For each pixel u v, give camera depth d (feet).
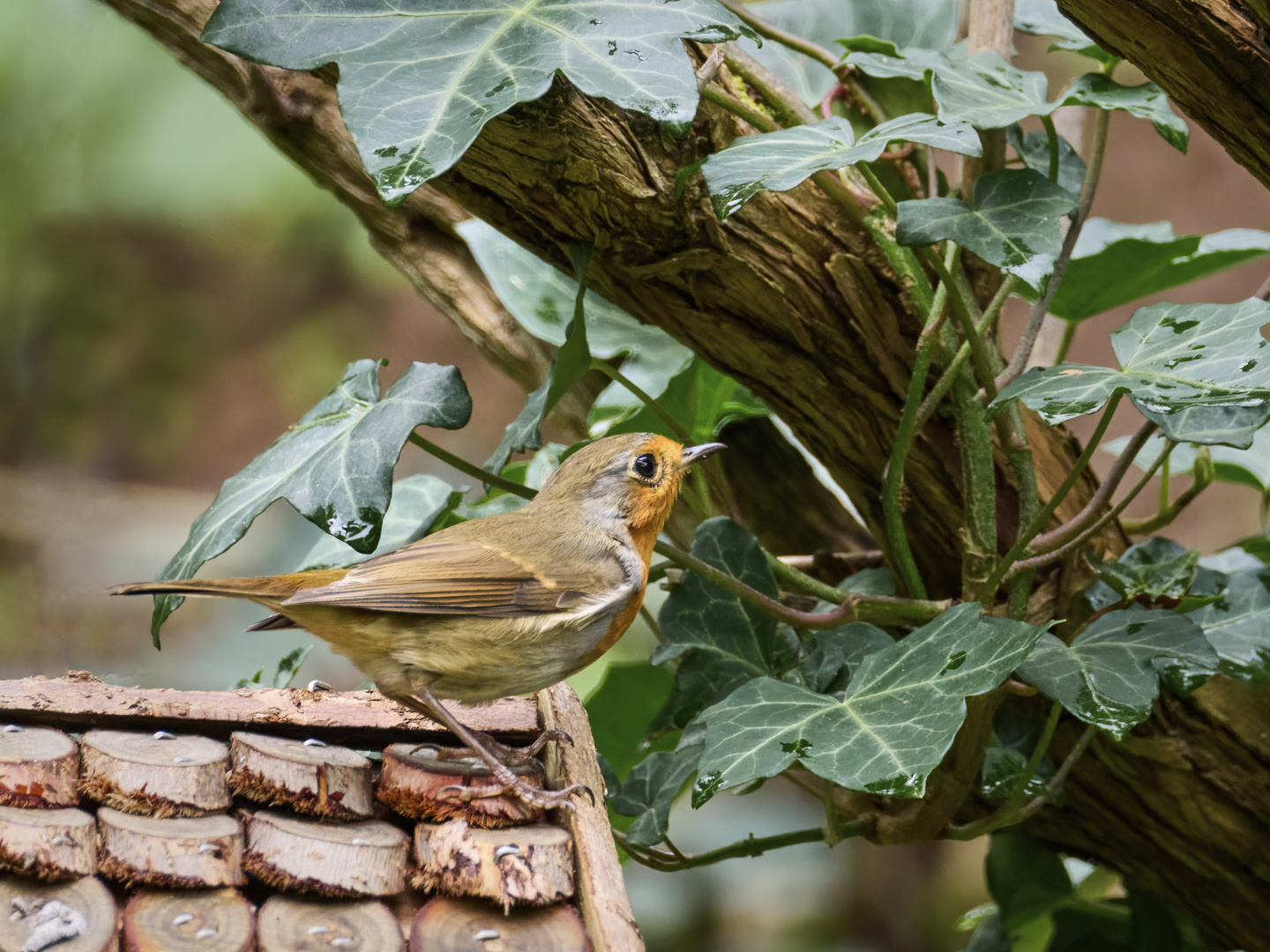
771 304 19.45
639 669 23.89
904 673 16.67
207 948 12.84
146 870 13.42
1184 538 46.75
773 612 19.34
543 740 16.87
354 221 71.05
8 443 74.18
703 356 20.68
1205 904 22.03
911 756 15.07
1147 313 17.34
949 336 19.15
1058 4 16.72
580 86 15.74
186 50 23.47
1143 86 19.39
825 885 49.47
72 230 71.61
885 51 21.43
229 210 70.33
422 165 14.99
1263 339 15.79
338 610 16.03
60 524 70.54
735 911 48.60
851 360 19.93
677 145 18.22
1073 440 21.56
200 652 58.65
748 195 16.34
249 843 14.19
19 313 72.95
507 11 16.98
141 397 75.82
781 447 24.70
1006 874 24.22
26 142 68.64
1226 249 22.80
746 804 51.57
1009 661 15.62
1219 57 15.88
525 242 19.65
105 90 68.59
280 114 23.67
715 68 18.21
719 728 16.63
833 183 18.95
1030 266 16.87
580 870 14.47
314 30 16.49
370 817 15.01
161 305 73.72
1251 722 20.36
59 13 67.31
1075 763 21.45
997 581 18.12
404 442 17.66
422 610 15.89
